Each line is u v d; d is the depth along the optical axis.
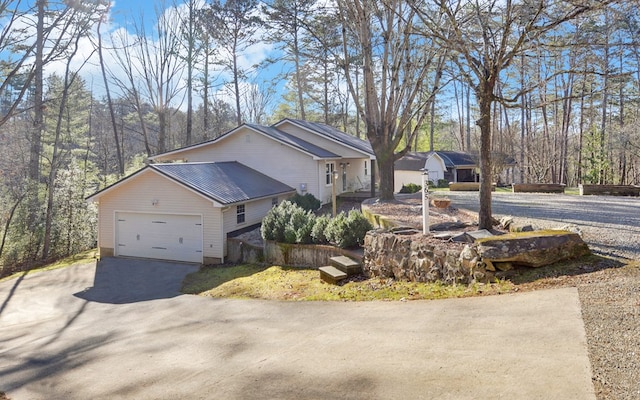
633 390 2.97
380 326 5.25
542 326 4.34
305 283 9.29
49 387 4.68
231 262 13.95
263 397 3.65
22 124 25.91
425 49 13.39
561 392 3.06
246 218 15.87
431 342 4.42
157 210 14.90
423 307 5.82
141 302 9.94
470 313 5.14
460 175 34.62
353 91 14.68
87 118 38.81
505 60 7.53
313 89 34.84
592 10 7.15
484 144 8.35
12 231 17.67
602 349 3.64
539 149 35.25
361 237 10.25
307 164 19.02
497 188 27.36
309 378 3.94
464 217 11.12
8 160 24.42
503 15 9.30
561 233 6.73
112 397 4.11
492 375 3.47
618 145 26.20
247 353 4.97
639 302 4.59
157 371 4.73
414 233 8.47
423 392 3.36
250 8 26.70
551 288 5.52
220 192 14.71
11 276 14.04
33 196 18.08
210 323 6.91
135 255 15.38
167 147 30.61
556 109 32.78
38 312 9.91
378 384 3.61
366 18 13.78
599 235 8.15
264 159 19.73
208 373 4.44
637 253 6.60
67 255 17.52
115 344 6.31
